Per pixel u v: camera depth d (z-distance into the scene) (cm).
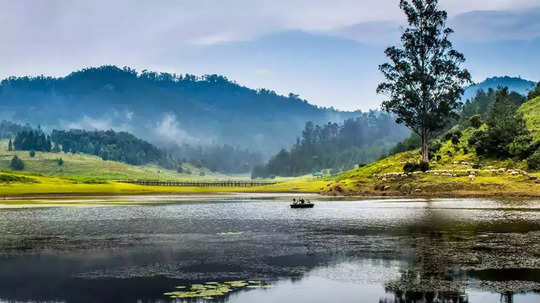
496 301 2166
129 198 11150
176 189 15988
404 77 12038
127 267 2934
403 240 3831
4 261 3148
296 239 4006
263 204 8706
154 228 4872
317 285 2467
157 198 11194
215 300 2223
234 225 5100
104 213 6694
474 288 2370
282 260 3105
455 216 5591
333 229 4631
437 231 4309
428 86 12038
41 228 4909
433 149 14338
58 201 9694
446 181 10488
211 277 2664
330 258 3144
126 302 2209
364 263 2967
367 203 8325
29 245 3794
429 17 12044
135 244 3819
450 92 11925
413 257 3117
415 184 10825
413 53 12138
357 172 14888
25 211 7044
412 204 7806
